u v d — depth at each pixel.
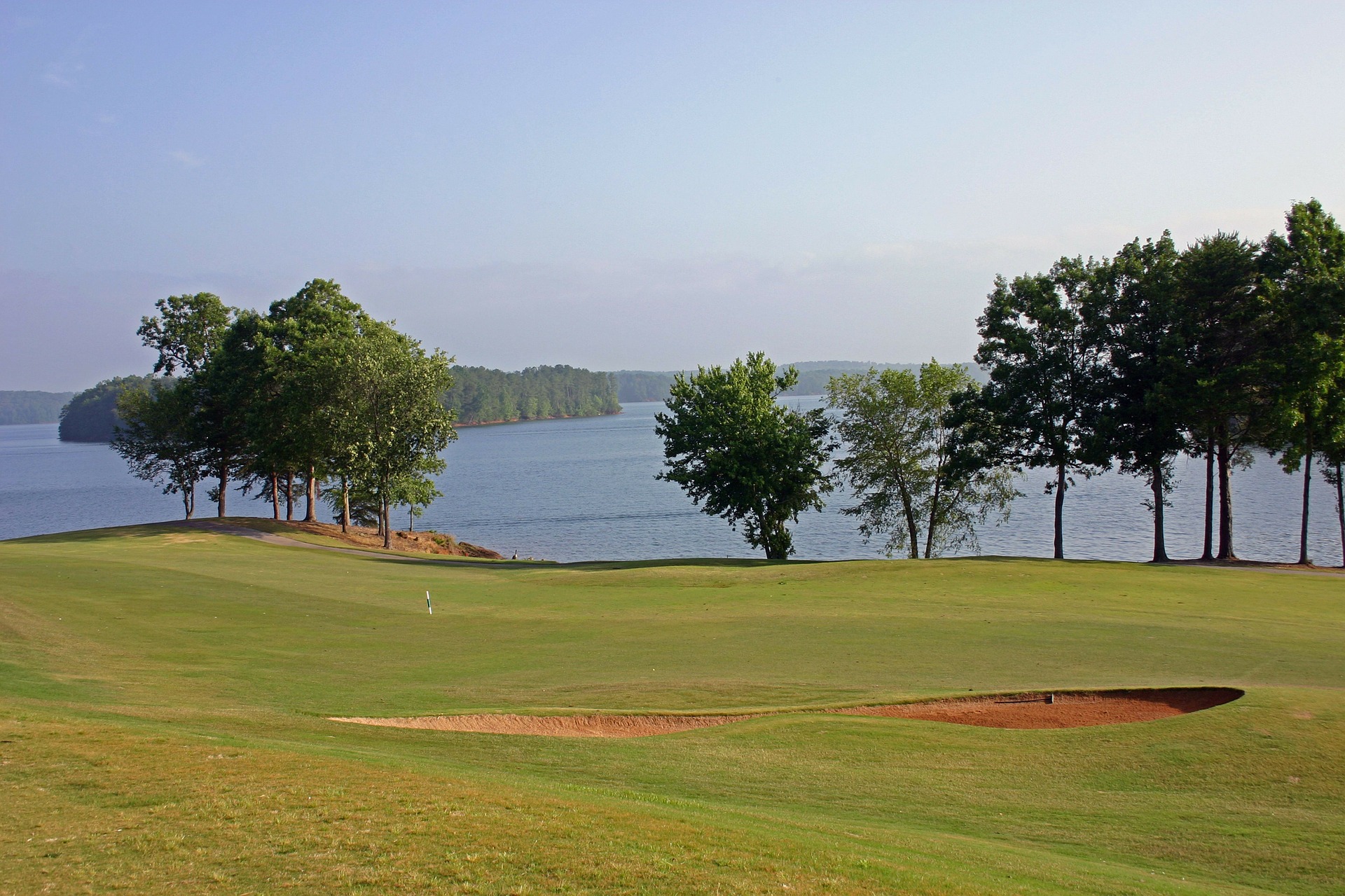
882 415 58.91
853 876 9.88
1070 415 50.62
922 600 33.31
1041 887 10.33
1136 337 48.62
